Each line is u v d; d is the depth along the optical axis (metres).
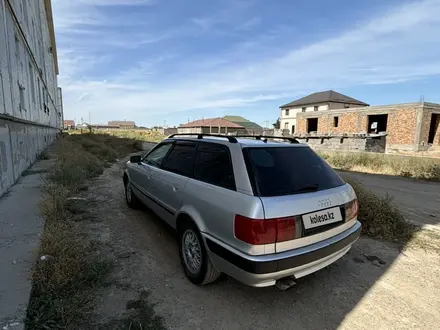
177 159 3.52
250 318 2.34
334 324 2.30
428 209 5.96
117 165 11.24
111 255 3.33
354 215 2.87
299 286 2.85
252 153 2.59
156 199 3.76
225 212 2.36
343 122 37.66
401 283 2.96
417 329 2.27
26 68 9.67
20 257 2.90
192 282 2.82
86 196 5.92
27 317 2.09
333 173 2.98
